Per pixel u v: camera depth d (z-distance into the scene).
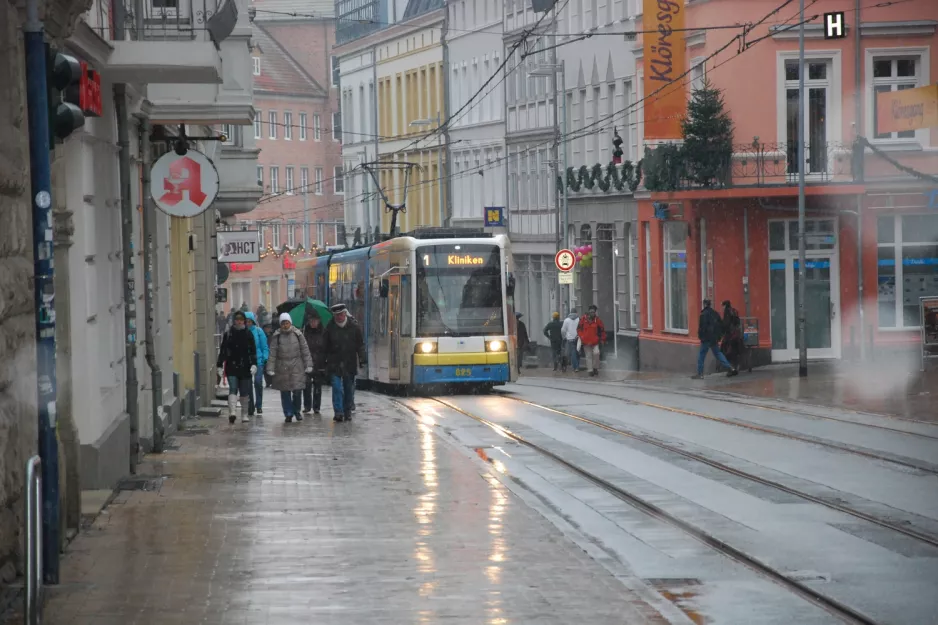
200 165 33.88
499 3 114.06
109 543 20.95
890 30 66.88
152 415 33.94
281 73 183.88
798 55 67.12
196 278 52.62
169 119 36.69
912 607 17.20
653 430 39.09
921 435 36.12
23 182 17.97
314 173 187.62
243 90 37.25
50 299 17.05
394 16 154.75
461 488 27.25
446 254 58.81
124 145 30.56
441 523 22.91
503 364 58.69
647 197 78.06
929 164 67.12
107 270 28.88
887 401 46.22
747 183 66.88
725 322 65.12
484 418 44.66
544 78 102.38
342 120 163.00
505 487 27.38
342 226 157.12
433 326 58.44
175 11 30.77
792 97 67.50
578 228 92.75
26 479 14.32
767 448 34.09
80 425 25.47
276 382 43.28
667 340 74.81
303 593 17.38
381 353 62.22
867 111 67.19
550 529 22.30
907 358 66.88
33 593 14.34
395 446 35.44
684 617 16.09
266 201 178.25
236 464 31.41
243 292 165.00
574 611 16.38
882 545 21.48
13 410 17.30
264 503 25.20
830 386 53.72
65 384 22.39
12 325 17.34
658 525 23.81
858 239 67.00
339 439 37.47
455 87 127.19
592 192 89.06
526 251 106.44
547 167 101.88
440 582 18.06
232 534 21.78
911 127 57.50
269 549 20.45
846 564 20.02
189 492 26.67
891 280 67.31
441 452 33.91
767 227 67.56
